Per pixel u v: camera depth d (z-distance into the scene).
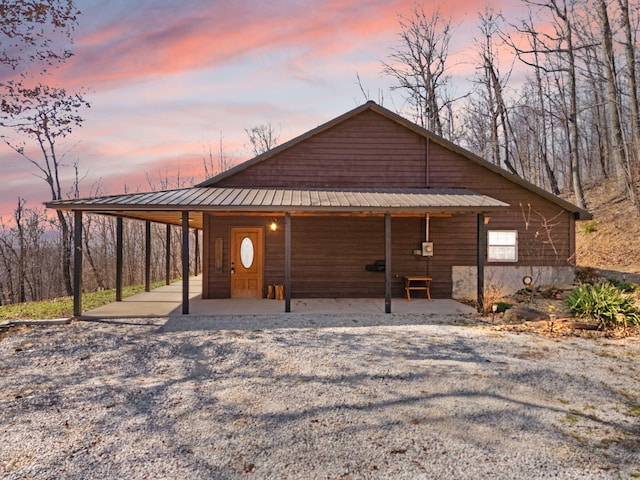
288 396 4.73
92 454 3.46
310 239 12.02
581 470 3.17
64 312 9.70
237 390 4.94
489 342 7.02
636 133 18.28
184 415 4.25
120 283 11.78
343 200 9.90
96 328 8.09
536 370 5.57
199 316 9.17
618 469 3.19
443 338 7.30
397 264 12.13
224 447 3.56
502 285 12.05
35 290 28.44
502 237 12.16
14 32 10.24
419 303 11.00
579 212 11.95
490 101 25.17
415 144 12.34
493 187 12.26
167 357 6.29
